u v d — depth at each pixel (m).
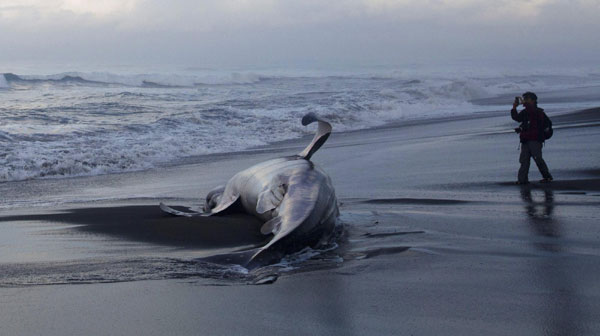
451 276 5.28
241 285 5.06
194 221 7.77
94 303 4.62
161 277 5.29
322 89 42.59
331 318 4.30
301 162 7.72
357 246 6.45
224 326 4.16
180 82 46.12
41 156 14.62
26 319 4.29
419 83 49.56
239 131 20.78
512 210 8.48
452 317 4.28
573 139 15.66
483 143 16.33
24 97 28.36
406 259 5.89
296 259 5.87
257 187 7.62
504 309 4.42
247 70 78.62
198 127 20.77
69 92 32.53
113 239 7.08
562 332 3.97
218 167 14.62
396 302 4.61
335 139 19.72
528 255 5.98
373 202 9.44
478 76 65.69
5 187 12.45
